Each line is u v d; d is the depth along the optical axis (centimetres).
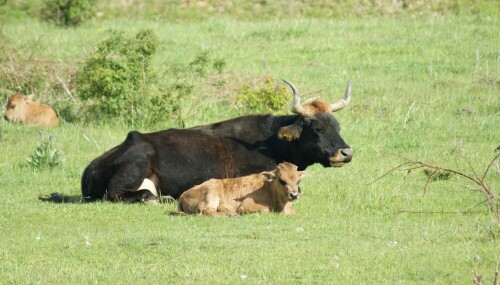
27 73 4875
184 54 5794
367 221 2486
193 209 2628
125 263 2086
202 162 2894
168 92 4266
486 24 6250
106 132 4100
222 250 2153
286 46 5922
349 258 2038
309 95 4553
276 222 2458
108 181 2847
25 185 3206
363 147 3697
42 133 4044
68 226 2516
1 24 6925
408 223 2447
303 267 1980
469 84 4822
